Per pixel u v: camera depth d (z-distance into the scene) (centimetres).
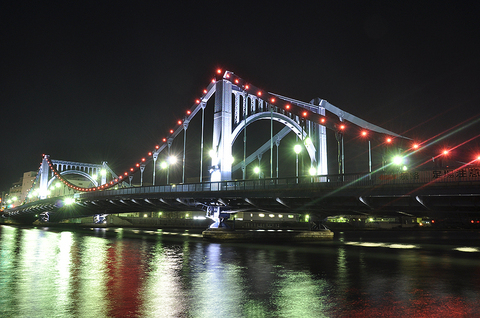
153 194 5706
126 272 2345
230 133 5794
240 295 1709
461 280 2205
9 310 1412
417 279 2228
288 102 5397
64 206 8744
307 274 2370
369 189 3281
